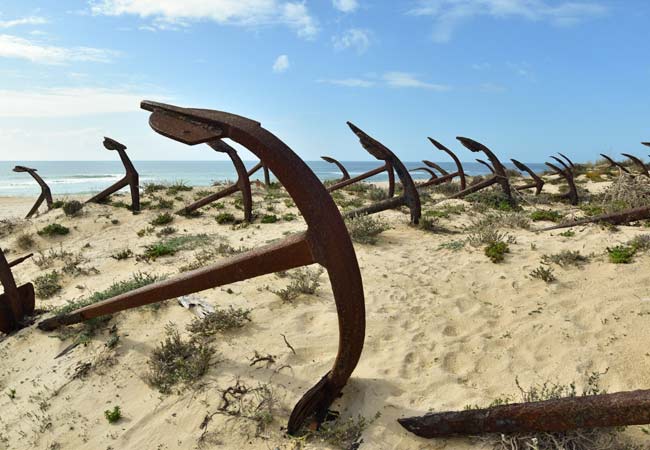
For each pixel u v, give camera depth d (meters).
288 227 9.12
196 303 5.00
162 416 3.61
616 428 2.79
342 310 2.71
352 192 14.61
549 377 3.51
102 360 4.41
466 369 3.75
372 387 3.54
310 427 3.18
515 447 2.71
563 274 5.21
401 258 6.43
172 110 2.63
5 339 5.17
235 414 3.46
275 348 4.18
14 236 9.85
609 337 3.90
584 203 11.15
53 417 3.82
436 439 2.98
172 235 9.00
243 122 2.53
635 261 5.24
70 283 6.83
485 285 5.21
